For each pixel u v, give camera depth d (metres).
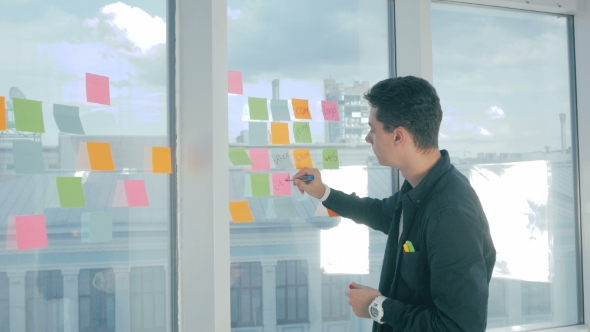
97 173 1.68
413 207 1.42
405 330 1.32
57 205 1.62
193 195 1.72
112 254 1.70
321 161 1.97
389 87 1.42
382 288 1.53
